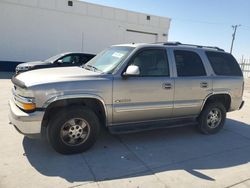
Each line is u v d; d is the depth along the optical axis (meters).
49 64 10.61
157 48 4.73
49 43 17.84
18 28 16.67
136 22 21.34
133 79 4.34
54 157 3.96
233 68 5.72
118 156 4.13
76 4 18.36
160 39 22.94
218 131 5.70
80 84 3.91
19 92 3.90
